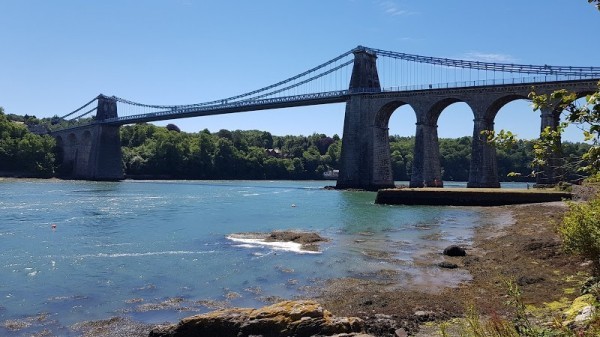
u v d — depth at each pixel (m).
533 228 27.11
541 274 15.95
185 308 14.09
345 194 73.44
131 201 55.09
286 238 26.66
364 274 18.12
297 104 100.25
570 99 5.32
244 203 54.19
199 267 19.44
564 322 9.32
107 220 35.97
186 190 83.81
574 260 16.78
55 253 22.34
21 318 13.24
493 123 71.75
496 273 17.12
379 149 85.75
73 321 13.00
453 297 14.42
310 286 16.42
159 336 11.14
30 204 49.22
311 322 10.50
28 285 16.61
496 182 69.69
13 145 125.69
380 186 84.69
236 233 29.02
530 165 5.98
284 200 59.47
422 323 12.13
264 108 107.44
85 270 18.86
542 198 46.47
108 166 137.00
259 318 10.78
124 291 15.90
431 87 76.25
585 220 10.67
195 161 150.50
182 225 33.31
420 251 22.97
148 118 127.94
